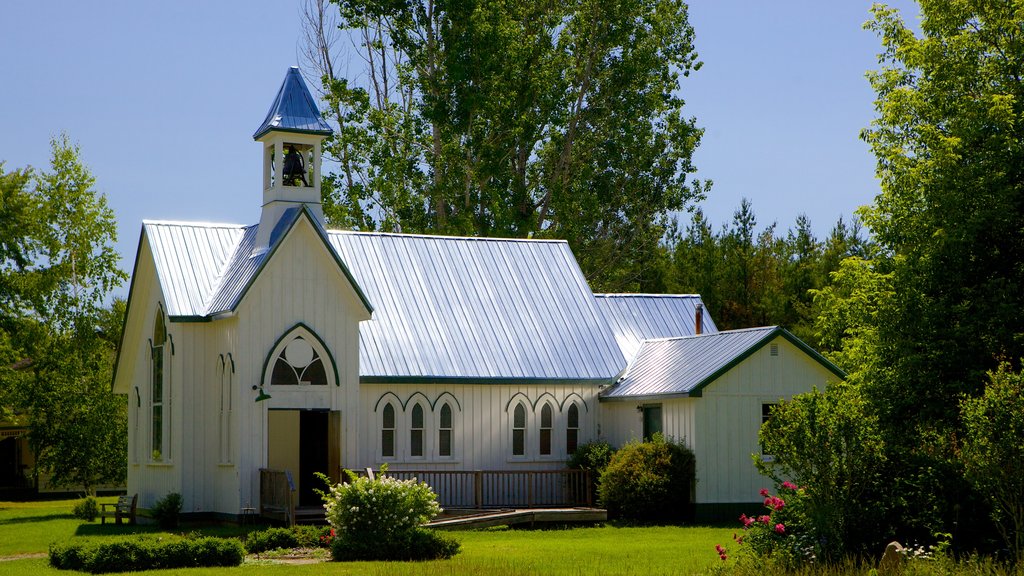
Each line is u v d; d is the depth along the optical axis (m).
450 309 38.66
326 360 34.22
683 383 34.75
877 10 35.28
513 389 37.31
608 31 58.69
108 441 50.31
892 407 29.48
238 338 33.19
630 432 37.19
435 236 41.44
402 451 35.69
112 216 60.44
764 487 34.72
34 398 50.41
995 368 29.42
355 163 58.47
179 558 23.30
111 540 25.42
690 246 66.75
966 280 30.64
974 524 21.62
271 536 26.53
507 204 58.56
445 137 57.19
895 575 18.89
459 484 35.81
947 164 30.58
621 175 60.50
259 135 35.91
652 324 42.88
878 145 34.06
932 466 22.14
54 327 57.06
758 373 34.97
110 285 59.81
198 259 36.53
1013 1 32.38
